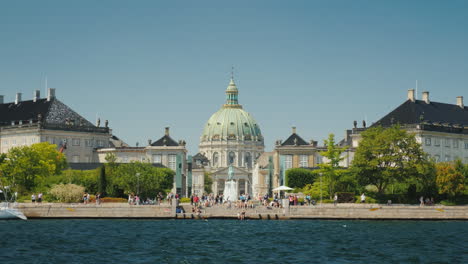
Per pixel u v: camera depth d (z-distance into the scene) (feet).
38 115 632.38
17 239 266.98
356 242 270.67
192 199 399.65
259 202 443.32
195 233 296.92
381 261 226.79
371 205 375.66
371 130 463.83
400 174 433.07
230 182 556.10
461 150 596.29
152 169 495.41
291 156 628.69
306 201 419.33
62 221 346.33
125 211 361.51
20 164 466.29
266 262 222.48
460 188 426.10
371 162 431.43
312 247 255.91
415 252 246.27
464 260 230.48
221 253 240.12
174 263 219.61
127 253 237.45
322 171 444.55
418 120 577.02
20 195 460.14
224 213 371.56
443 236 292.20
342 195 431.84
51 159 522.06
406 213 365.40
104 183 467.11
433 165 440.86
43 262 216.33
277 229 315.99
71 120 649.20
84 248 246.47
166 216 364.17
